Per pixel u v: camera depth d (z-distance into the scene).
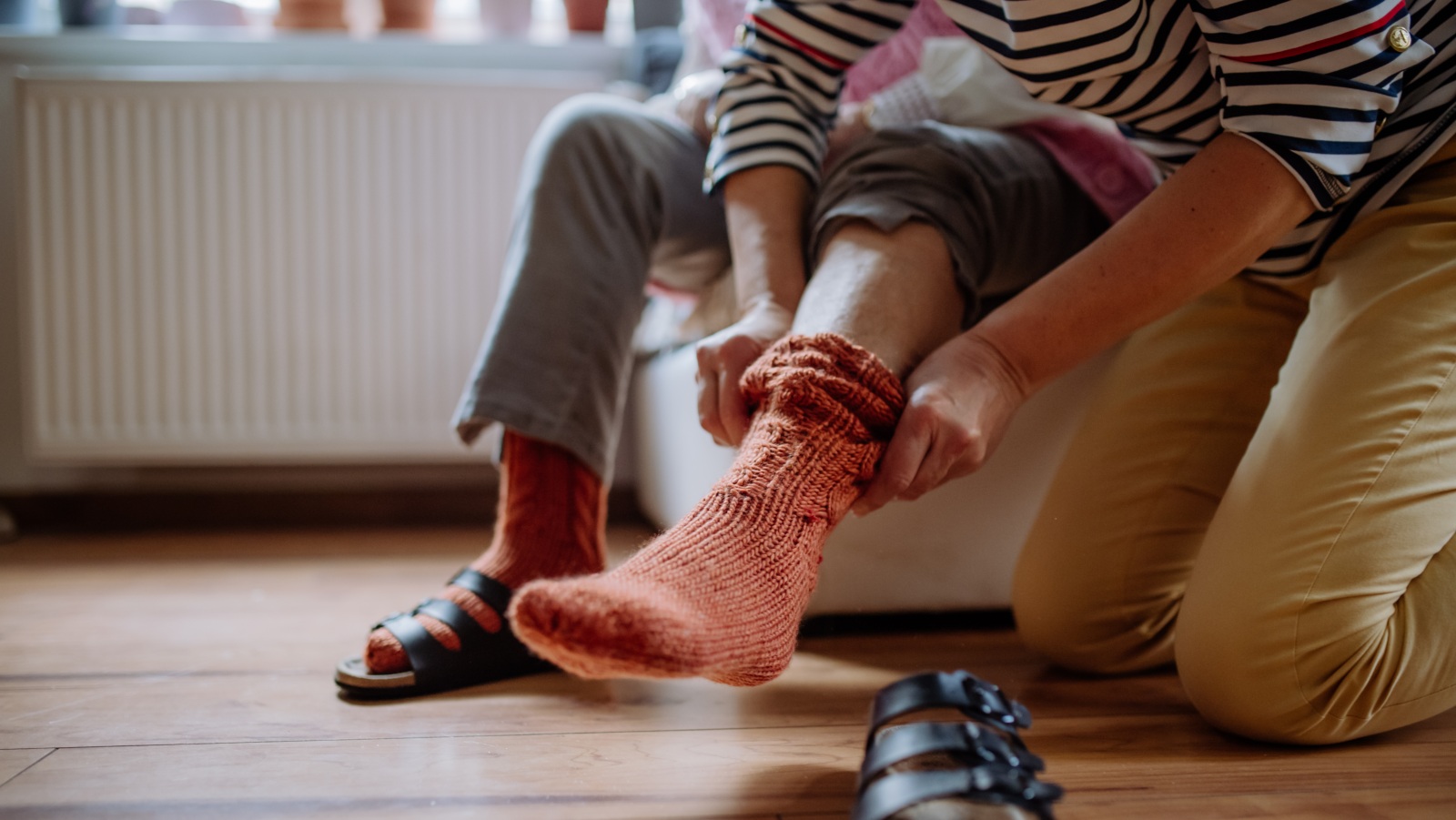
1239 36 0.67
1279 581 0.70
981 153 0.90
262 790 0.64
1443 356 0.72
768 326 0.77
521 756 0.70
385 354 1.88
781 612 0.61
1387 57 0.66
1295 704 0.69
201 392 1.86
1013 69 0.80
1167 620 0.92
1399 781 0.66
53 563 1.55
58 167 1.80
